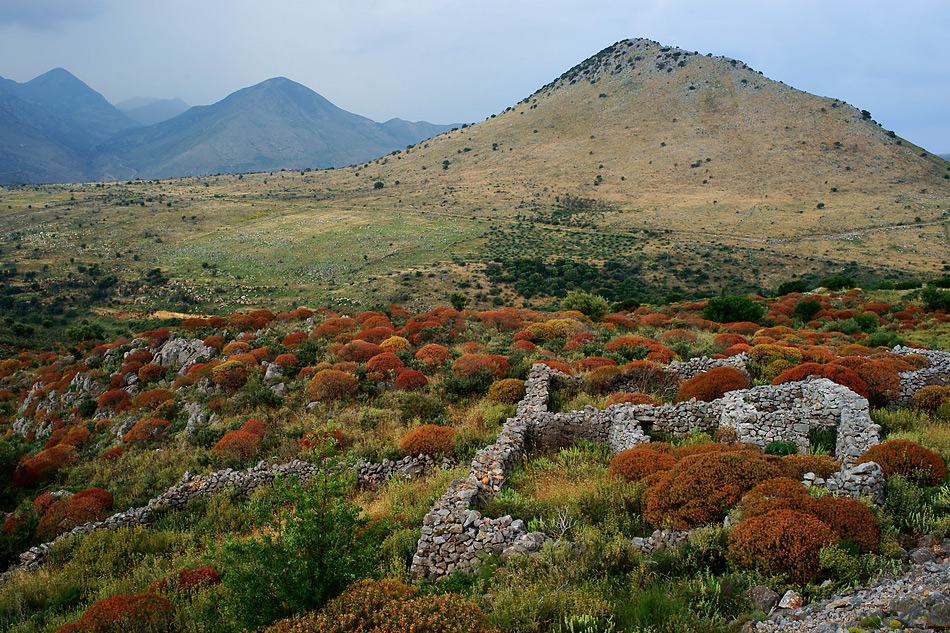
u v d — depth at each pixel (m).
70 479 15.84
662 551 6.21
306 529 5.85
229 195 164.12
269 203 152.00
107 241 111.75
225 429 16.55
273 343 24.33
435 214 139.50
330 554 5.85
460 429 12.85
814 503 5.99
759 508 6.11
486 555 6.77
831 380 11.03
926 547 5.55
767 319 29.53
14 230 114.00
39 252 100.31
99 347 31.06
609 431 11.07
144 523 11.54
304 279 88.50
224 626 6.41
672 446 9.43
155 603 7.06
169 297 79.62
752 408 10.09
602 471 9.30
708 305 30.28
